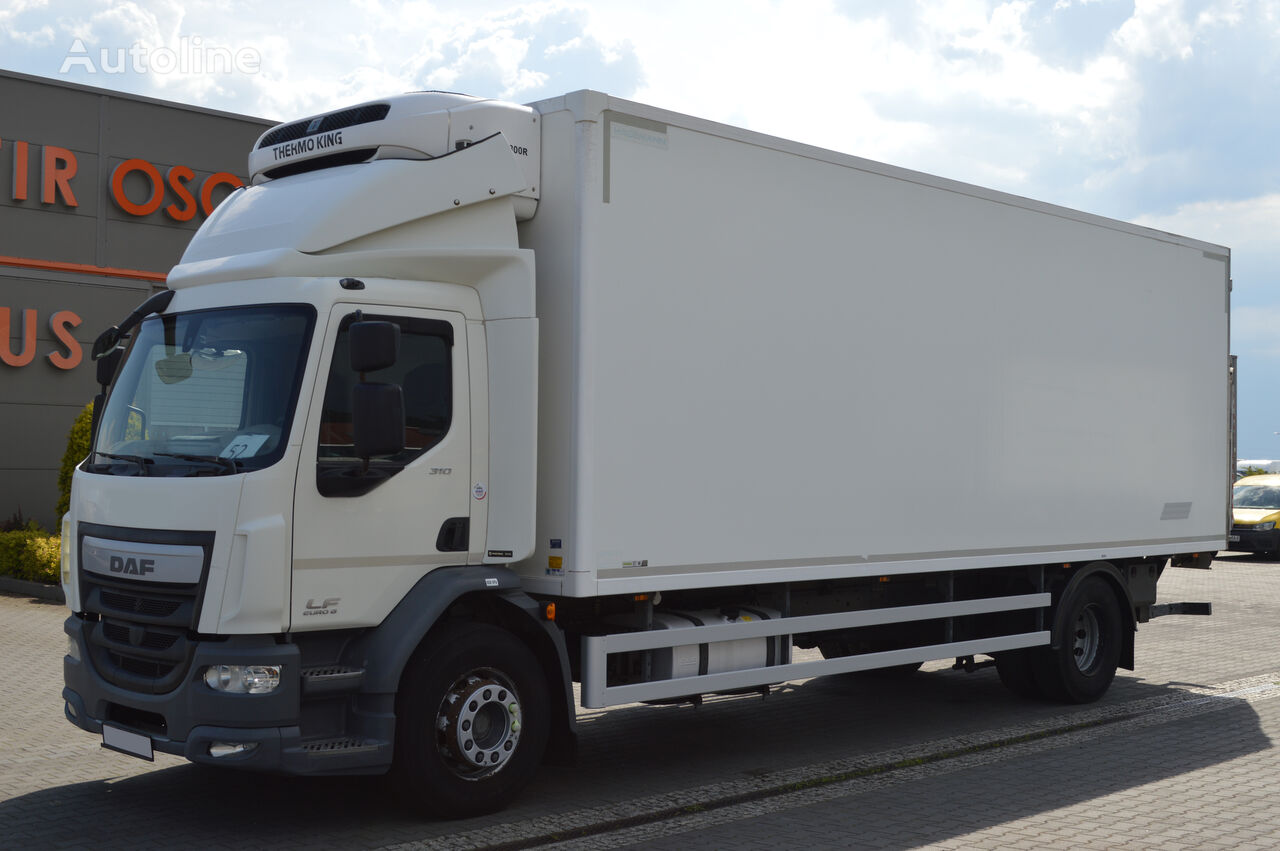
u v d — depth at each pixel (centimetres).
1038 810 664
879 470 798
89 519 629
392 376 608
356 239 619
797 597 813
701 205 697
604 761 779
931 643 916
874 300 798
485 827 616
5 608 1407
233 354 607
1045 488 927
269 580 559
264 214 646
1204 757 800
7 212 1702
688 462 686
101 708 616
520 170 657
